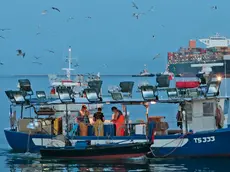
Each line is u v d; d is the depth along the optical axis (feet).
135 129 169.78
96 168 150.41
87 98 172.24
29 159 168.35
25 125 186.09
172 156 166.61
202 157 165.68
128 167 151.64
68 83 280.10
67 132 171.42
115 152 160.86
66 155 163.94
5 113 359.87
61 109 200.44
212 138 164.45
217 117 168.66
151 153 166.30
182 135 166.20
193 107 170.19
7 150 188.75
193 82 172.14
